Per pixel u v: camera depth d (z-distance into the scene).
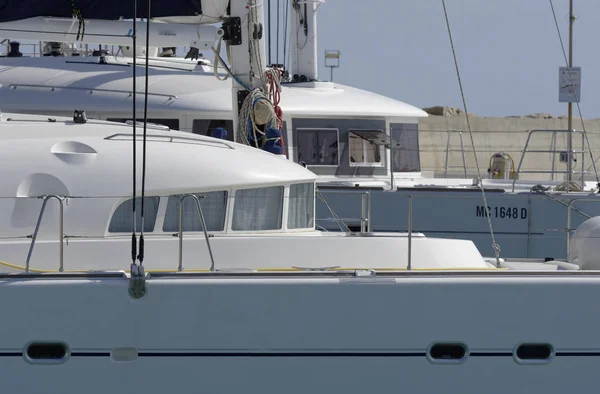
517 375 20.11
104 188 22.02
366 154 42.22
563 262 25.50
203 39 28.48
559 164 86.69
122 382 19.38
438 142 97.62
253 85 29.88
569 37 50.31
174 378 19.48
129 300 19.23
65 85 36.34
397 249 23.70
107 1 27.23
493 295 19.91
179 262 20.62
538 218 39.47
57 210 21.66
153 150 23.09
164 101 37.00
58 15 26.92
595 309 20.09
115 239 21.83
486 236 39.66
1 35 27.22
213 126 37.53
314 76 44.81
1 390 19.25
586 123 111.00
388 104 43.31
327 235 24.14
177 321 19.36
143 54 43.38
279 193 24.16
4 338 19.14
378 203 39.69
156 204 22.62
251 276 19.67
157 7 27.55
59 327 19.17
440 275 20.08
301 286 19.55
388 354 19.83
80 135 23.53
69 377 19.30
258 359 19.61
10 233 21.28
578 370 20.19
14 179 21.47
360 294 19.67
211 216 23.20
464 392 20.06
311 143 41.06
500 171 54.25
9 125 24.02
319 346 19.67
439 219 39.78
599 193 39.78
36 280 19.19
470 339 19.94
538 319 20.02
